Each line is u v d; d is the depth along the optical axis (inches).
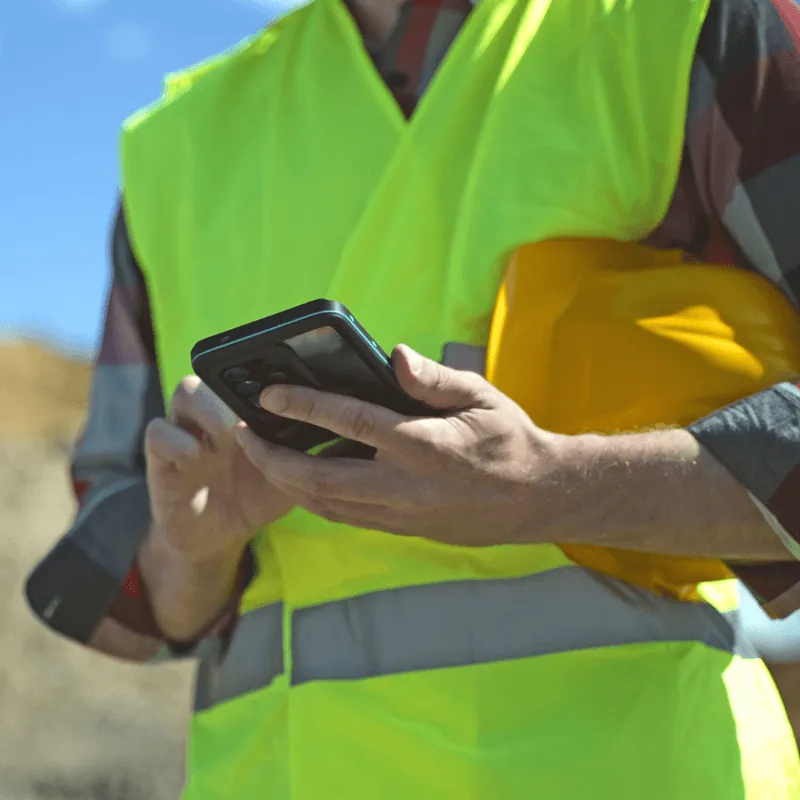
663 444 58.1
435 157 65.3
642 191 62.4
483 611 61.8
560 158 62.9
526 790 58.2
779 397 58.6
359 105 69.2
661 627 62.6
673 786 59.1
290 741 63.4
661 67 62.6
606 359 60.4
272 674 67.9
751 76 61.6
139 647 73.0
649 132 62.6
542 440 56.7
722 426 58.4
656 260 63.7
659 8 63.2
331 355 54.5
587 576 62.3
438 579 62.8
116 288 79.0
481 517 57.1
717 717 61.9
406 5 70.3
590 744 58.9
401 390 55.6
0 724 353.1
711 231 64.2
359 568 64.9
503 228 62.5
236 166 72.6
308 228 68.3
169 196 74.5
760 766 62.3
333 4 73.3
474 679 60.6
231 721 69.5
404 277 64.9
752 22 62.3
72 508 513.0
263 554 70.7
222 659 71.5
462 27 69.2
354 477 56.1
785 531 58.0
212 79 76.1
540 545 62.6
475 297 62.8
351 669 63.1
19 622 405.7
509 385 61.5
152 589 71.8
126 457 76.8
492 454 55.5
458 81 66.2
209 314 70.6
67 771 339.0
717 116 62.1
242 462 64.6
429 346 64.1
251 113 73.8
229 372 55.5
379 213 65.7
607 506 58.0
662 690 60.7
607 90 63.4
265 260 69.1
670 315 60.6
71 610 72.3
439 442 54.5
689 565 63.5
